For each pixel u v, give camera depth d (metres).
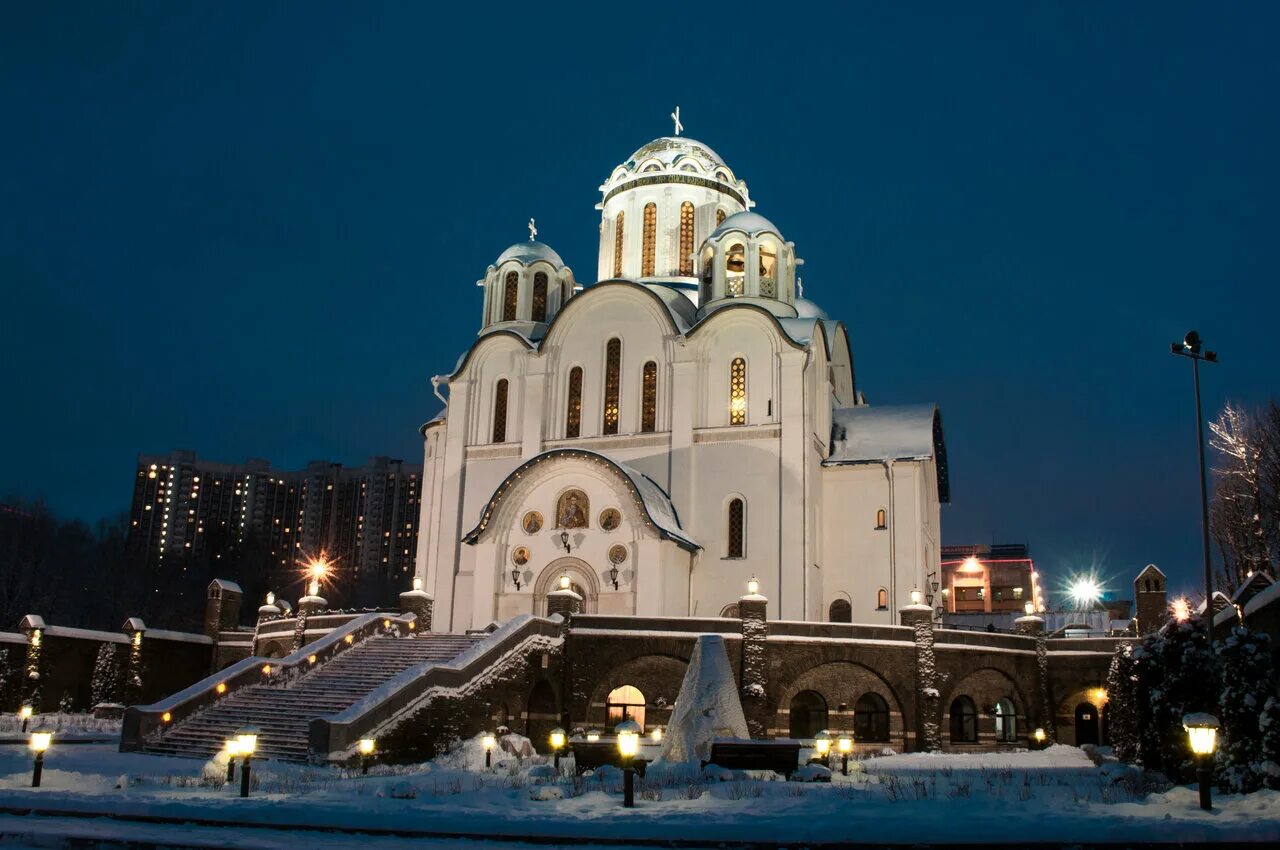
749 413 53.22
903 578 52.59
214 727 37.06
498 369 58.88
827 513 54.53
